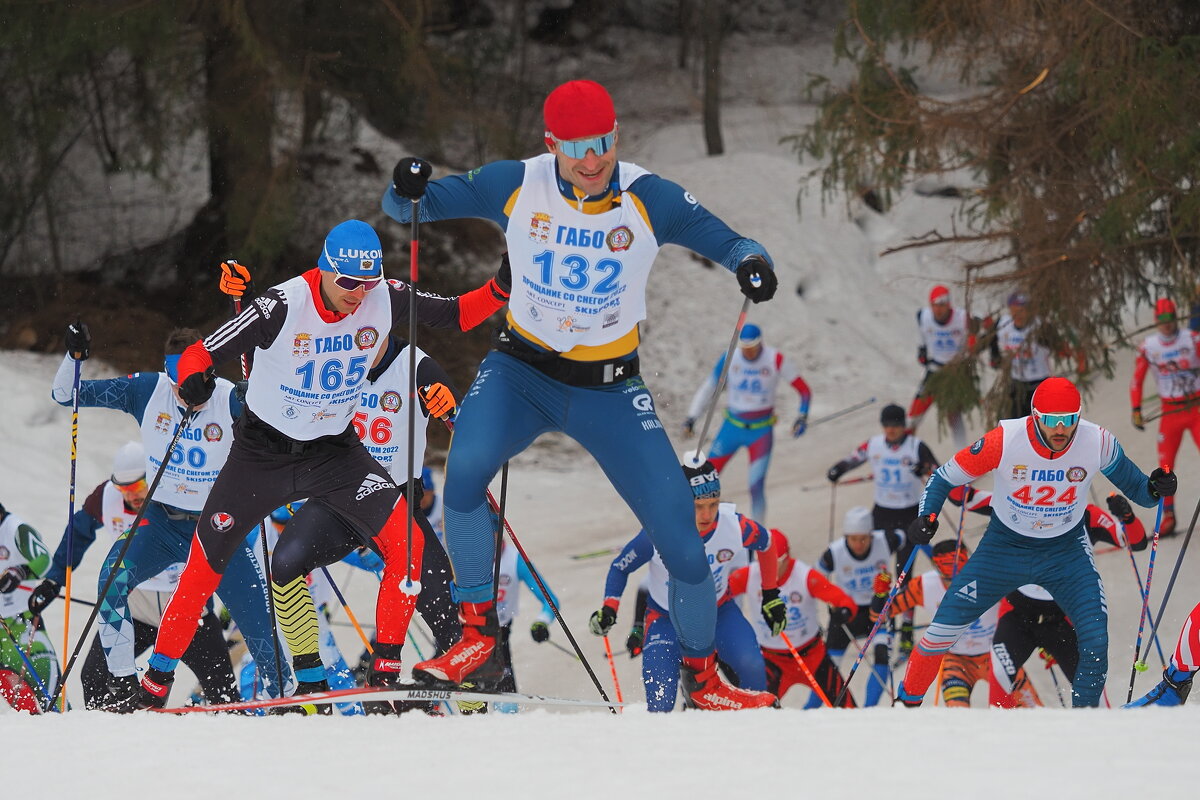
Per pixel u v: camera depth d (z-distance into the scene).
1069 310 26.62
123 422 34.91
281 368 10.39
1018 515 14.11
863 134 28.41
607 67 72.69
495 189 9.47
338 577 25.61
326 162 50.00
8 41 36.16
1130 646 19.56
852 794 5.75
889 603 15.70
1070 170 27.12
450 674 9.97
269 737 8.36
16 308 42.75
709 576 10.01
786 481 34.97
